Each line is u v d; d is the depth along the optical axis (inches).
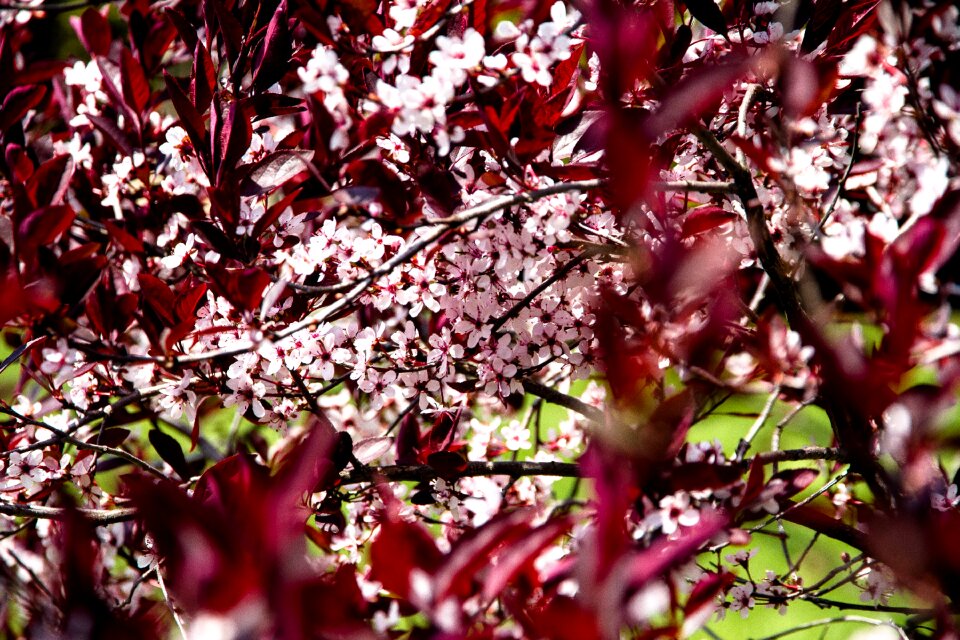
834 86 57.4
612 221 58.0
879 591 60.3
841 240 56.7
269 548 47.7
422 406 59.5
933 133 59.6
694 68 58.7
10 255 56.6
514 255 58.0
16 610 55.3
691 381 56.0
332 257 58.7
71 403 59.8
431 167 57.4
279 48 58.2
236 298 56.4
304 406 59.5
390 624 55.1
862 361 53.1
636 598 52.6
